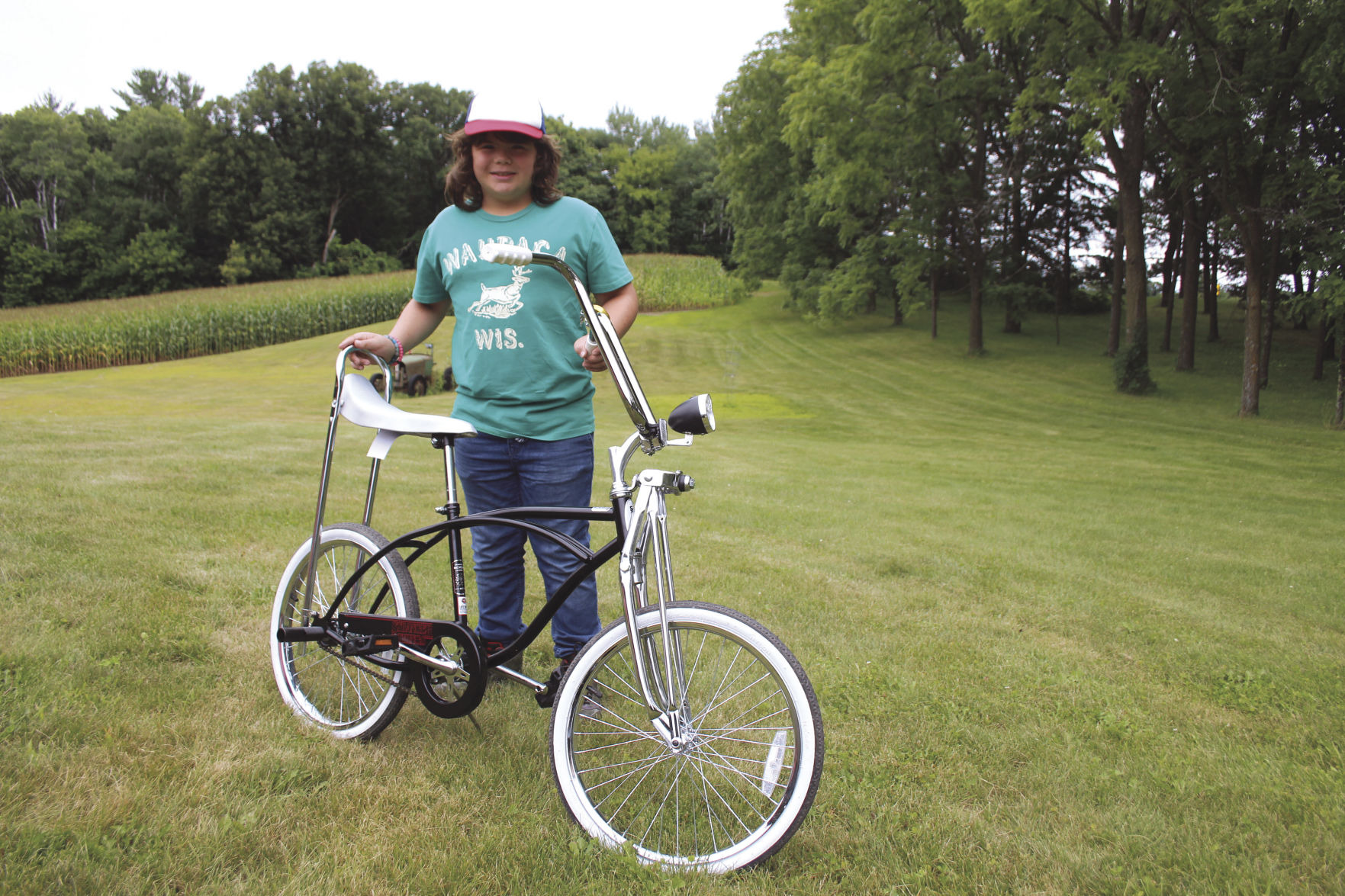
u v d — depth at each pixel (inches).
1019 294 1264.8
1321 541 300.8
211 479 241.0
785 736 76.7
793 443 578.6
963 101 923.4
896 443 625.0
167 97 3496.6
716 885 71.7
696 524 239.5
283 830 74.7
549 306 96.7
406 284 1638.8
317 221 2527.1
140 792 76.4
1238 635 165.8
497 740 95.6
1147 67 634.8
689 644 80.5
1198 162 748.6
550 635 132.9
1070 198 1503.4
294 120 2506.2
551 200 99.0
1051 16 701.3
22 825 69.1
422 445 389.7
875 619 156.9
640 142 3853.3
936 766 97.7
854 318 1533.0
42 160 2544.3
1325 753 109.3
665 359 1161.4
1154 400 839.1
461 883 68.9
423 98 2810.0
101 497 198.8
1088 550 251.1
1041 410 803.4
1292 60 685.3
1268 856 81.0
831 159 962.7
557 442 99.7
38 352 1038.4
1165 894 74.7
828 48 990.4
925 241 1107.9
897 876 74.8
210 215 2407.7
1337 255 657.6
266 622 125.7
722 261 3319.4
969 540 253.0
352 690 103.8
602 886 70.4
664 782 85.0
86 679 99.2
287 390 828.0
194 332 1193.4
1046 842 81.7
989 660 136.9
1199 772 100.1
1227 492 428.5
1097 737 109.6
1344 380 689.6
